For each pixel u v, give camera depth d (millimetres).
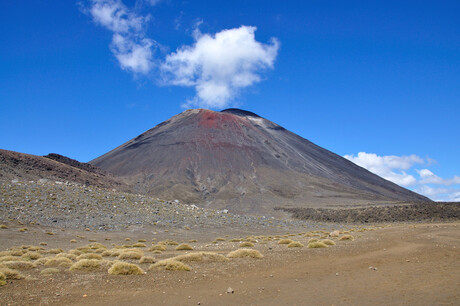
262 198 153625
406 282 12469
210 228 54062
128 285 13430
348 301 10461
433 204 87812
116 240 38156
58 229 41781
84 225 45594
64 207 50656
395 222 81375
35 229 39844
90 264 16641
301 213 110188
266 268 16672
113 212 53906
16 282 13805
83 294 12148
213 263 17938
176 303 10938
